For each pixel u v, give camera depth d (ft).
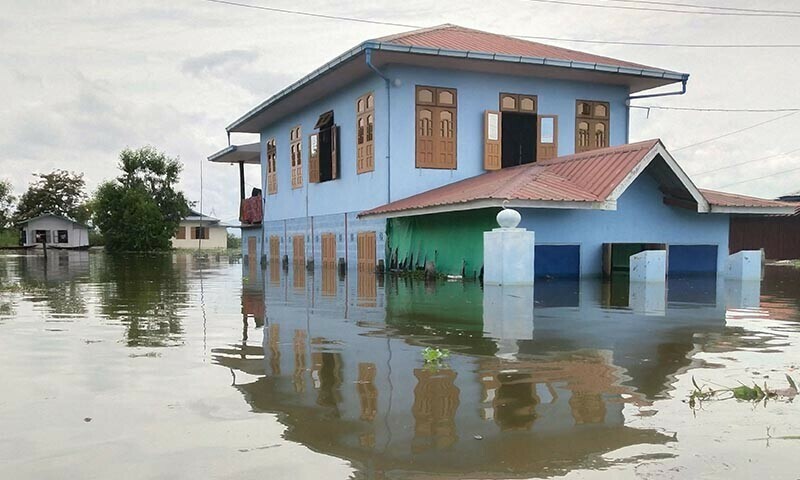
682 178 43.01
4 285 43.88
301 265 74.18
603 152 44.57
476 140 56.18
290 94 65.46
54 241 179.42
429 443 10.12
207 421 11.30
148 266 76.48
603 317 23.95
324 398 12.70
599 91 60.59
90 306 29.71
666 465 9.27
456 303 29.04
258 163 105.29
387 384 13.73
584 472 9.01
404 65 53.36
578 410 11.82
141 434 10.64
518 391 13.12
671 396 12.82
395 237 53.78
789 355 16.78
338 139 63.05
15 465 9.34
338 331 21.01
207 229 195.00
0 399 12.85
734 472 9.04
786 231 90.89
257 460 9.46
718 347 17.90
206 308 28.48
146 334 20.77
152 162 169.17
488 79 56.39
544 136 58.34
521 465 9.26
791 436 10.46
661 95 59.93
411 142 53.93
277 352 17.39
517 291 34.24
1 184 212.43
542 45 63.82
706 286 38.55
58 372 15.17
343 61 52.29
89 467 9.24
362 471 9.05
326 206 66.85
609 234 44.70
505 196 37.86
